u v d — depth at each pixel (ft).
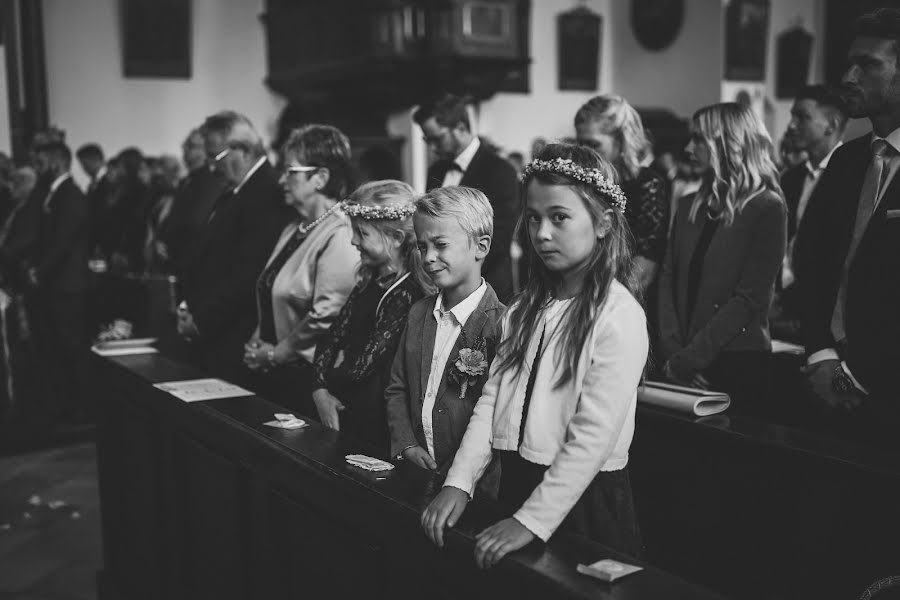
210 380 10.66
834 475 7.33
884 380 8.16
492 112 45.06
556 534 5.54
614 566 4.98
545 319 6.22
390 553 6.30
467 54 37.14
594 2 47.73
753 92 45.19
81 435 19.89
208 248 12.78
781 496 7.82
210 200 21.44
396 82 37.17
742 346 9.62
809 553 7.59
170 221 22.53
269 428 8.25
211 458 8.95
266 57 43.04
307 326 10.88
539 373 6.07
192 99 41.32
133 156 30.09
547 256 5.94
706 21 44.57
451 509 5.77
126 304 24.40
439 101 13.24
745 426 8.34
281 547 7.79
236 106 42.42
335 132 11.34
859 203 8.61
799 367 11.10
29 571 12.91
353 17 36.96
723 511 8.41
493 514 5.86
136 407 11.03
